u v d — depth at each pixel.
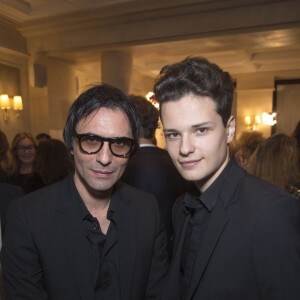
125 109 0.88
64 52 4.97
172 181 1.57
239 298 0.67
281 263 0.61
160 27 4.20
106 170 0.84
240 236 0.67
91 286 0.84
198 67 0.69
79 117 0.84
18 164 2.45
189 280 0.81
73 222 0.88
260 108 8.13
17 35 4.90
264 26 3.71
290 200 0.64
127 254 0.92
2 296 0.93
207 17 3.92
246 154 2.94
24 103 5.18
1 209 1.31
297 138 1.48
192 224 0.86
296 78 8.26
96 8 4.15
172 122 0.69
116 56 4.79
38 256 0.87
